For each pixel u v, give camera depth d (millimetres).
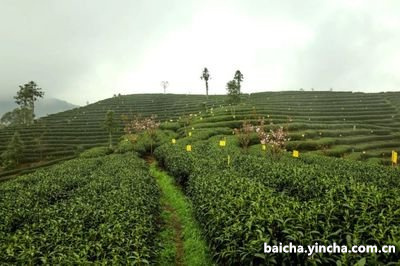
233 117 60750
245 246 8742
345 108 87188
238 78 101250
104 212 12758
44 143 76250
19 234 11359
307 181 15789
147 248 9859
